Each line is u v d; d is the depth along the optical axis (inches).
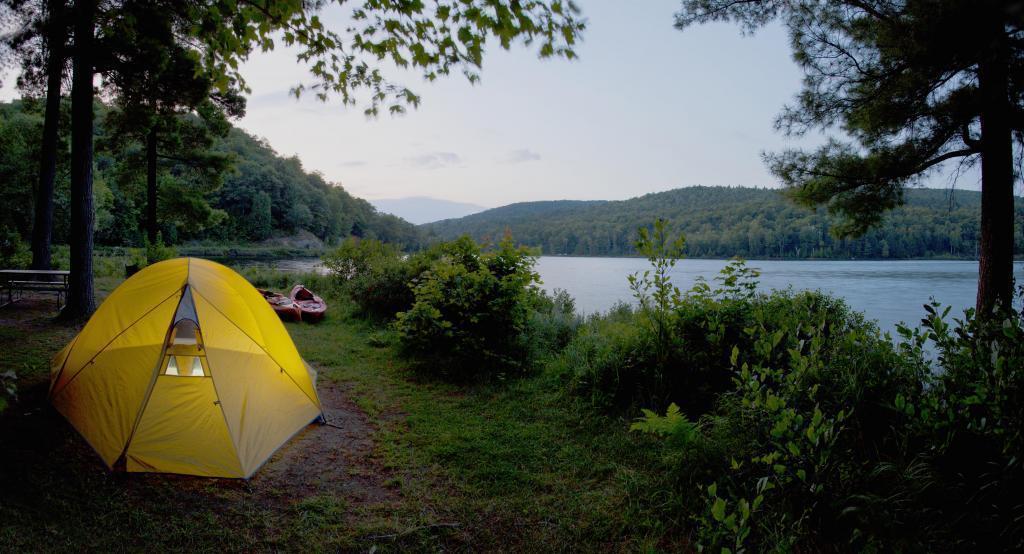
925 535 109.3
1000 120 259.6
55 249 884.6
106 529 129.2
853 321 265.3
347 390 251.9
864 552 105.3
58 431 171.6
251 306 205.2
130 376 173.5
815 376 149.5
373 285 443.2
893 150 316.2
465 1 156.5
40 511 131.4
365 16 182.9
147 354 176.4
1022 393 112.6
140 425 161.6
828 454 118.5
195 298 181.0
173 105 557.0
